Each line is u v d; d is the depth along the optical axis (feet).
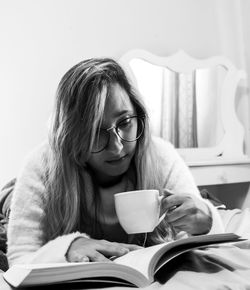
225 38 8.18
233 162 6.95
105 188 3.55
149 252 2.39
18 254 3.19
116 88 3.18
